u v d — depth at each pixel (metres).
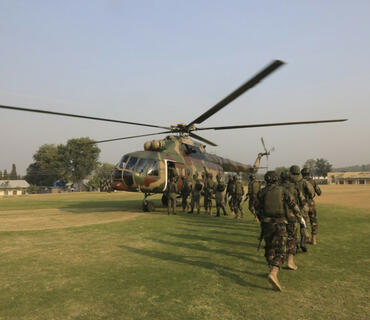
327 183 95.81
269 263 4.04
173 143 14.20
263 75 6.74
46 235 7.64
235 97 8.62
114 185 12.47
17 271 4.64
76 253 5.77
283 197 4.16
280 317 3.10
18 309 3.30
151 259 5.33
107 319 3.06
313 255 5.57
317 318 3.07
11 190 75.38
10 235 7.64
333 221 9.66
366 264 4.98
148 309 3.29
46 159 87.19
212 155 17.50
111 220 10.50
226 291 3.82
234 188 10.73
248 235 7.57
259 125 11.77
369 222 9.42
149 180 12.31
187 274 4.49
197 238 7.20
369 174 90.50
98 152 89.81
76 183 85.56
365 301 3.50
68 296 3.66
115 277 4.36
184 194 13.27
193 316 3.12
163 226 8.97
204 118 11.40
